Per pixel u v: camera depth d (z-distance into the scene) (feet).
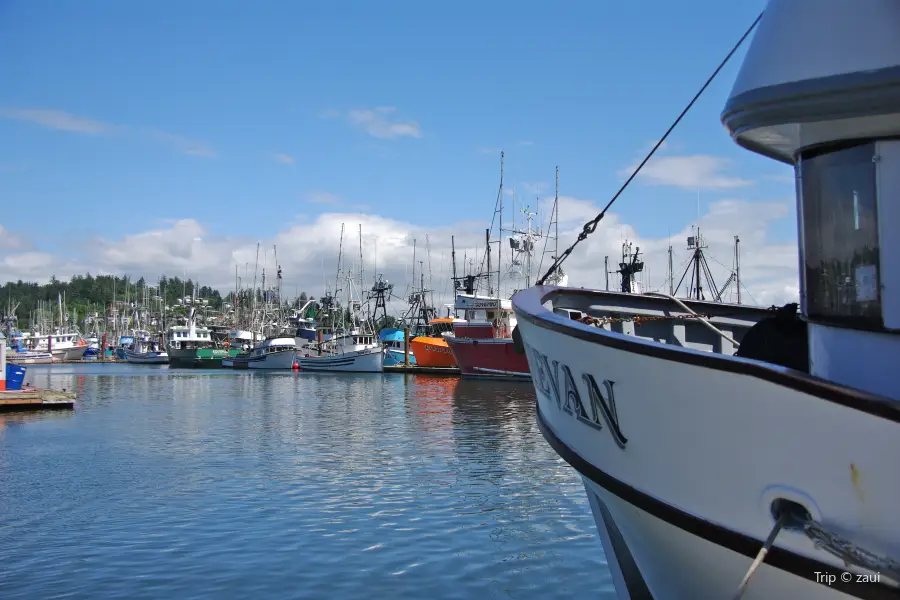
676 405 18.42
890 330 17.42
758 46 19.21
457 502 56.59
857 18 17.48
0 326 573.74
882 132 17.49
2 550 44.75
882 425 15.14
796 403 16.11
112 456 80.07
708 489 18.24
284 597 37.11
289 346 330.54
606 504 23.62
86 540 46.80
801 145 19.29
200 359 366.84
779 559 17.07
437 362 254.68
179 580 39.47
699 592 20.38
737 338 34.81
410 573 40.52
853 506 15.84
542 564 41.93
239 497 58.80
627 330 32.63
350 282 334.65
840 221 18.38
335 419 117.29
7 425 110.11
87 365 411.95
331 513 53.31
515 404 140.77
